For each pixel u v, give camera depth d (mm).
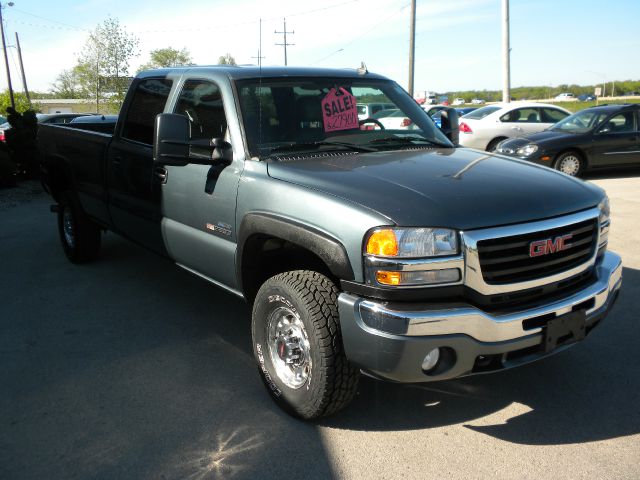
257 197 3209
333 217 2750
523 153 11289
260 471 2717
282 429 3049
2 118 21250
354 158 3410
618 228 7059
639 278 5215
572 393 3361
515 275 2730
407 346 2525
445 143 3996
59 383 3566
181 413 3215
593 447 2852
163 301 4973
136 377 3639
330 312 2805
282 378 3145
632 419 3090
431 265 2555
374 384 3486
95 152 5113
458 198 2738
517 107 14266
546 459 2768
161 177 4113
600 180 11273
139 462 2791
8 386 3535
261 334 3229
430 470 2707
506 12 19969
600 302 3025
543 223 2752
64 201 5910
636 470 2670
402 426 3062
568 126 11891
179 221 4020
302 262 3365
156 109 4391
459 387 3451
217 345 4102
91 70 33062
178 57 40188
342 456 2818
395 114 4102
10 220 8516
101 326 4453
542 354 2812
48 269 5918
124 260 6176
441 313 2533
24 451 2887
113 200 4926
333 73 4098
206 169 3660
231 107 3604
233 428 3064
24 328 4426
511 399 3312
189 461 2795
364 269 2627
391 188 2826
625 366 3658
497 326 2627
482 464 2742
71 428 3080
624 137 11234
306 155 3469
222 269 3646
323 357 2799
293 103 3738
